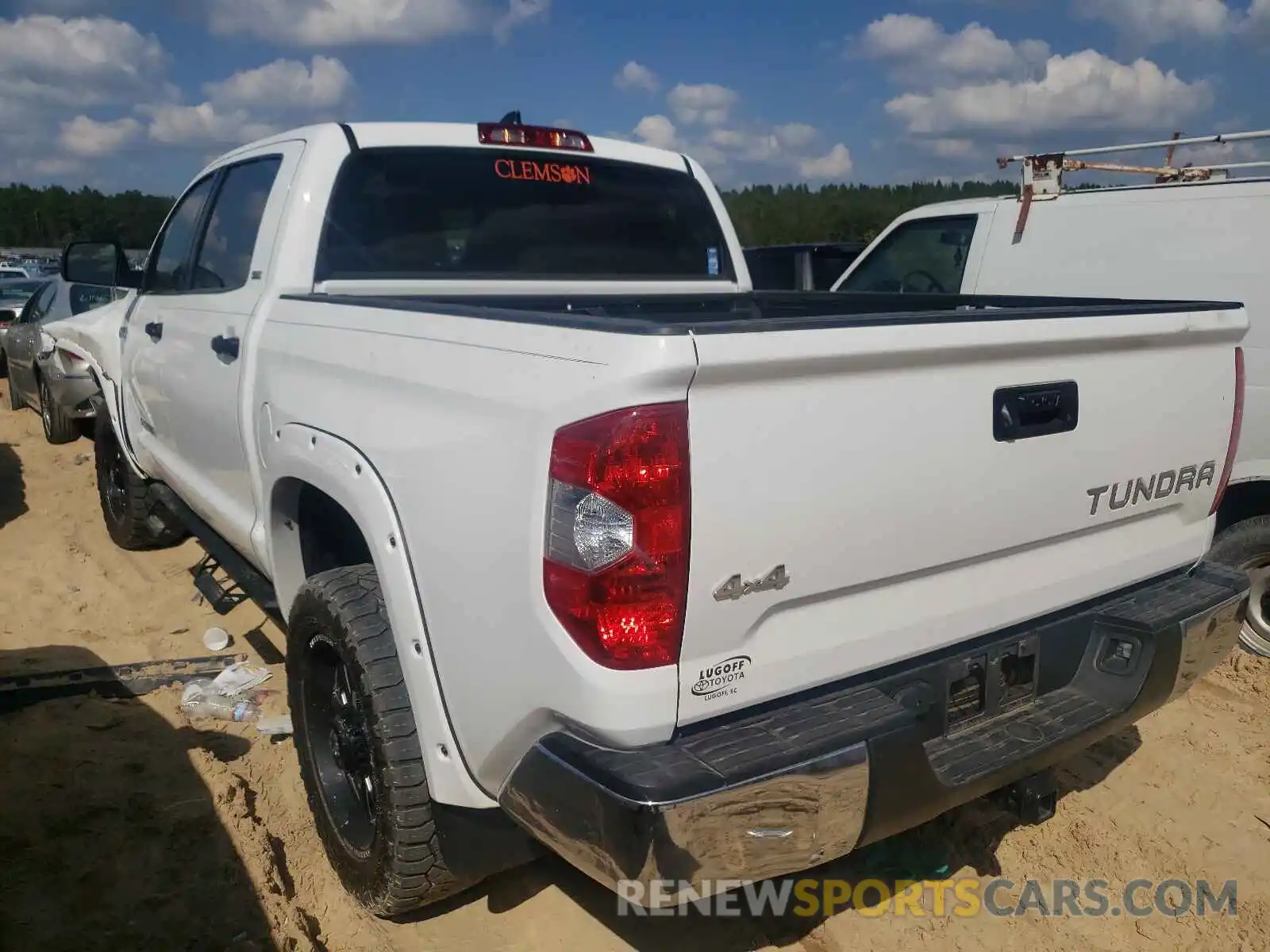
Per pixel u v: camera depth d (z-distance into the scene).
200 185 4.35
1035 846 3.21
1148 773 3.63
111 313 5.55
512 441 2.01
